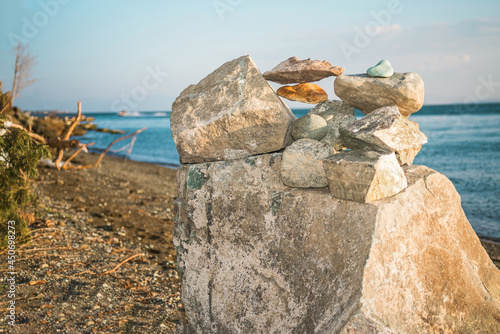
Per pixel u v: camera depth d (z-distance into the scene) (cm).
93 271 495
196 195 302
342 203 244
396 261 228
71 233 632
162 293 454
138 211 855
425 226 252
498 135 2633
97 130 4297
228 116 283
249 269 280
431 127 3247
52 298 410
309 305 242
